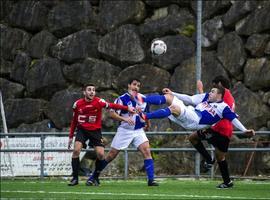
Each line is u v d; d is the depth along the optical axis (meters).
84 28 49.72
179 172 41.41
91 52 48.88
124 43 47.72
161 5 48.12
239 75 43.97
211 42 45.38
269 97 42.25
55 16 50.84
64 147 40.28
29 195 25.45
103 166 30.86
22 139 41.44
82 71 48.47
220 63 44.53
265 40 43.22
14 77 50.97
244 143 40.06
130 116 29.70
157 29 47.22
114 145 30.27
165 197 24.02
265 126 42.03
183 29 46.72
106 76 47.78
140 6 48.25
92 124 30.75
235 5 44.62
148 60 47.22
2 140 41.91
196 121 27.00
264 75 42.62
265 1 43.97
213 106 27.06
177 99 27.62
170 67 46.22
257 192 26.33
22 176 41.16
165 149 37.34
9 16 52.97
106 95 47.22
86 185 31.11
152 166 30.23
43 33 51.12
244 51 44.00
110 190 27.83
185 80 45.16
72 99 47.75
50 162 40.59
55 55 49.88
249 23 44.00
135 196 24.50
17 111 49.50
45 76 49.53
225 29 45.22
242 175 39.09
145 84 46.41
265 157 39.28
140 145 30.08
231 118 26.89
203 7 46.16
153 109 45.00
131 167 42.25
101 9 49.41
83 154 42.06
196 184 32.06
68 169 40.34
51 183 33.53
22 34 51.91
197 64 39.56
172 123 44.25
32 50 51.09
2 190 28.48
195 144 28.81
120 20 48.50
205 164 29.23
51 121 48.25
